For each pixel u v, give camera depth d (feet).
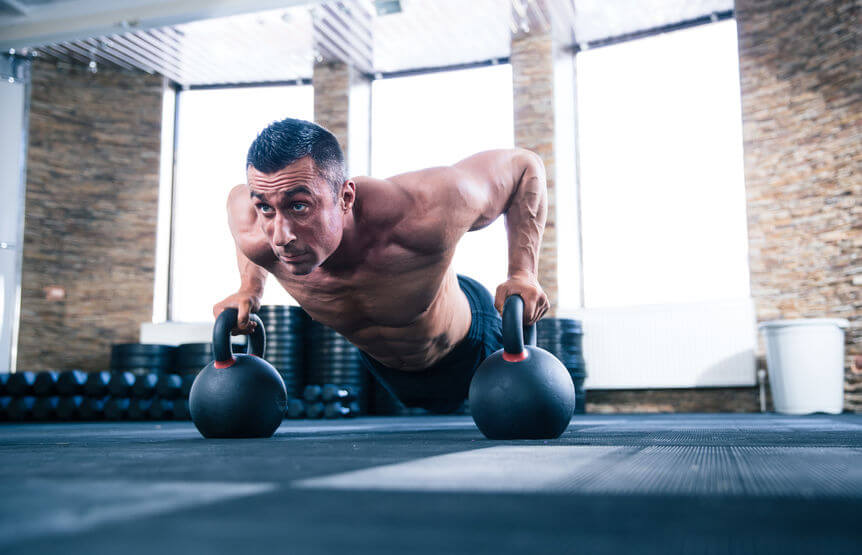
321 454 4.65
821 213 23.80
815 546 1.74
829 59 23.91
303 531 1.89
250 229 6.77
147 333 28.48
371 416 26.40
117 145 30.30
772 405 24.57
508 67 30.71
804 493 2.63
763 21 25.52
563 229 27.50
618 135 28.86
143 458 4.47
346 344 26.25
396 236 6.49
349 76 30.42
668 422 13.88
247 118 32.32
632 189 28.40
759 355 24.79
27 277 28.35
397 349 8.11
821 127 24.00
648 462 3.85
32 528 1.93
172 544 1.73
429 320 7.73
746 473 3.28
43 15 25.30
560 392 6.49
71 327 28.71
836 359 21.80
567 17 27.68
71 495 2.59
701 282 27.02
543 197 7.61
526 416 6.40
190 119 32.27
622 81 29.07
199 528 1.93
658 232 27.84
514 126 28.14
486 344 9.08
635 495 2.57
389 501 2.42
